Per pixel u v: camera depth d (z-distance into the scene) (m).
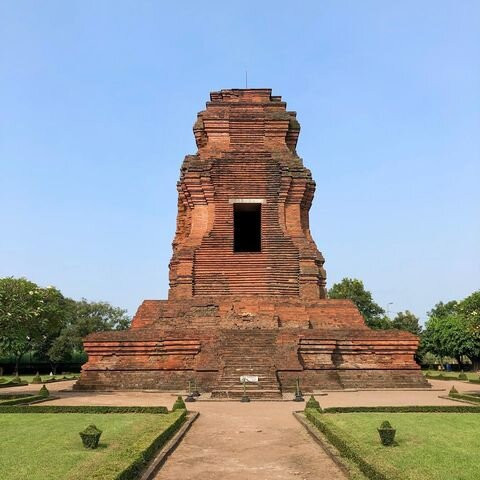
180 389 28.55
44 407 20.45
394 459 12.38
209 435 15.91
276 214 35.47
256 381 25.84
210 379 27.94
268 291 33.81
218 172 36.03
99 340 30.00
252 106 38.31
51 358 71.94
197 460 13.02
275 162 36.25
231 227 35.09
